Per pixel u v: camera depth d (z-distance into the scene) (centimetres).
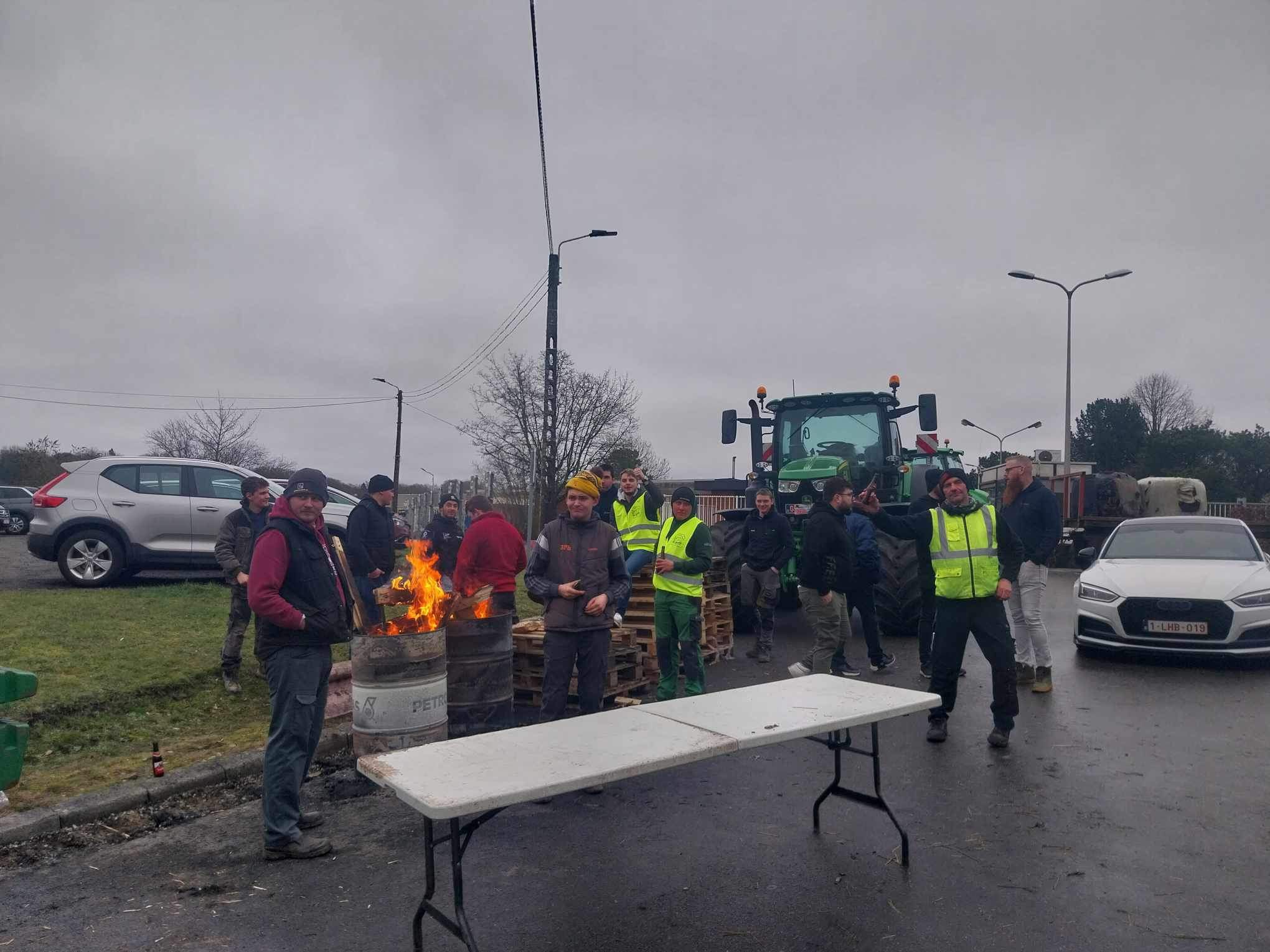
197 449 4616
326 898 374
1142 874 382
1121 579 852
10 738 329
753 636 1062
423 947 329
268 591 408
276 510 430
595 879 388
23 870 407
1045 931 333
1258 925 336
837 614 720
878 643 816
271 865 411
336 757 584
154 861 416
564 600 539
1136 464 6131
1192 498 2220
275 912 361
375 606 798
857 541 800
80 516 1076
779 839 430
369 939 338
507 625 627
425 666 546
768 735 354
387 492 808
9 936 343
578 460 3256
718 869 395
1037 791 490
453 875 304
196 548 1113
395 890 381
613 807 481
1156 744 579
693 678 664
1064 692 733
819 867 396
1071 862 395
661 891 374
